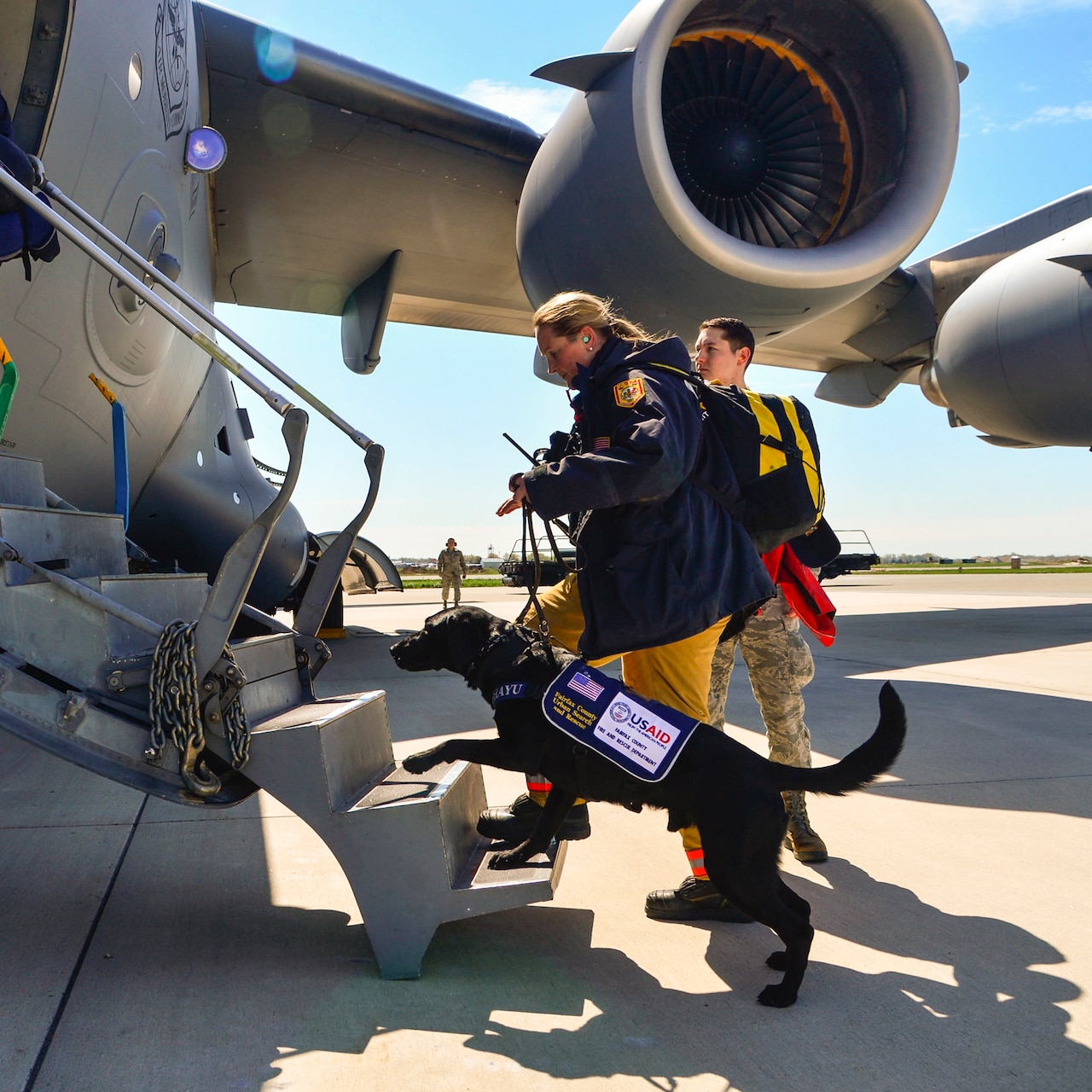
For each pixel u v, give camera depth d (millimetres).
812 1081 1429
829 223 6047
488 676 2059
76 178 3402
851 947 2010
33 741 1803
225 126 6312
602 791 1912
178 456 5840
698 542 2031
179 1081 1384
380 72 6379
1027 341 7324
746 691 5848
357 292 8617
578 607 2422
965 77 5910
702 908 2174
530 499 1853
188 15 4484
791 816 2641
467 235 7832
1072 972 1860
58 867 2443
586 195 5359
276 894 2291
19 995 1676
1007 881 2424
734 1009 1700
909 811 3086
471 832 2268
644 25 5051
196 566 6461
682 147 5855
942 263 9180
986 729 4410
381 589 11586
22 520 1986
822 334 9914
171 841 2695
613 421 1999
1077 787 3363
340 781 1952
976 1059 1505
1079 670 6457
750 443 2125
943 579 30516
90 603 1893
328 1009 1669
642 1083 1418
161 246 4328
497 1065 1467
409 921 1829
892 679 6094
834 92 5816
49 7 2904
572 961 1938
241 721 1876
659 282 5445
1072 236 7223
